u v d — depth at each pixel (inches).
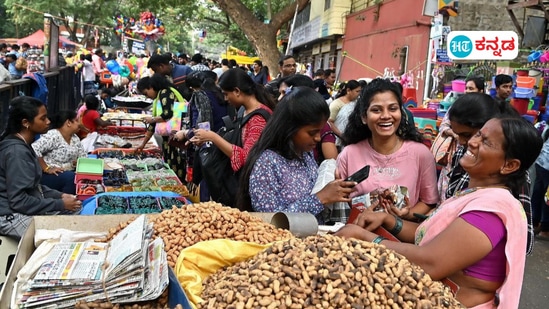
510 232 67.4
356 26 668.1
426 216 93.2
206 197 165.9
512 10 436.8
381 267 63.7
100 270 68.7
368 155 114.4
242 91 145.9
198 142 133.3
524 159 71.7
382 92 106.4
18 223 134.0
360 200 106.2
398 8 512.1
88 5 1526.8
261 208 103.4
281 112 104.0
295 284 60.6
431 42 382.3
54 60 414.3
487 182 75.2
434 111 268.8
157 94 245.1
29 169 136.9
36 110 140.6
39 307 63.6
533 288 175.6
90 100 295.0
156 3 732.7
